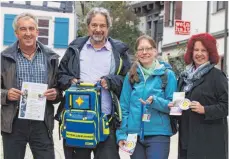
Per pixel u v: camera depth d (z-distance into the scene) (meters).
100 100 4.85
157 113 4.84
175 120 4.95
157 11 30.84
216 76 4.62
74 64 5.04
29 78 4.84
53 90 4.82
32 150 4.94
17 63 4.83
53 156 4.99
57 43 25.80
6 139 4.84
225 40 17.95
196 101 4.61
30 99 4.75
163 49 26.38
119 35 30.84
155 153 4.80
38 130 4.87
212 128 4.62
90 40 5.12
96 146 4.96
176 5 24.88
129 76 4.93
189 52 4.84
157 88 4.86
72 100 4.87
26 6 25.11
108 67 5.02
